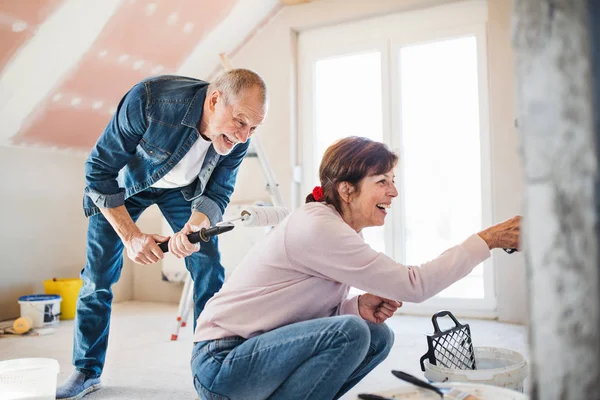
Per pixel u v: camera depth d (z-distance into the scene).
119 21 2.67
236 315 1.19
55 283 3.28
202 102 1.63
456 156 3.21
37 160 3.37
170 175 1.80
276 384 1.13
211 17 3.11
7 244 3.17
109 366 2.15
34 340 2.67
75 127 3.27
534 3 0.49
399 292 1.09
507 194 2.97
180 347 2.49
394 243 3.31
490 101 3.03
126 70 3.05
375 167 1.20
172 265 3.82
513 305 2.96
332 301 1.25
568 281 0.46
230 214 3.55
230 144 1.64
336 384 1.10
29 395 1.51
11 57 2.48
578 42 0.46
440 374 1.25
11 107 2.81
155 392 1.82
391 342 1.34
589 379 0.45
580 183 0.45
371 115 3.45
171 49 3.14
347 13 3.39
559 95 0.47
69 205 3.62
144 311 3.54
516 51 0.51
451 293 3.20
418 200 3.30
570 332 0.46
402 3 3.25
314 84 3.60
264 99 1.56
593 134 0.44
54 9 2.36
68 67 2.74
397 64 3.33
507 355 1.45
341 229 1.13
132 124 1.59
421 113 3.30
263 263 1.20
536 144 0.48
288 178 3.50
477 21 3.13
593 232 0.44
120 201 1.68
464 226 3.20
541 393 0.49
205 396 1.18
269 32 3.60
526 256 0.50
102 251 1.79
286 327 1.14
